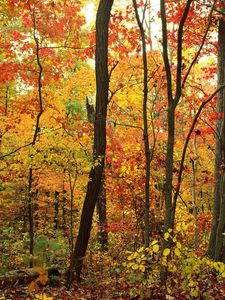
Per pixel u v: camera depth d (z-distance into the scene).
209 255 11.16
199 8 11.00
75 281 8.90
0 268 9.57
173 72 13.20
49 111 12.20
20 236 18.11
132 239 13.49
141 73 14.21
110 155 12.89
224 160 11.02
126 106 14.47
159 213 13.41
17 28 12.89
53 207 20.23
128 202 13.38
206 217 14.28
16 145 12.98
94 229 14.76
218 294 6.16
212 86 16.14
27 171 14.23
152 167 12.95
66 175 12.20
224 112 11.16
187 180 16.86
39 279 4.71
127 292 6.76
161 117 14.41
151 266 5.82
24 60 12.42
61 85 17.20
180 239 12.13
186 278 4.87
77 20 12.07
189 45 12.98
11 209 18.05
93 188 9.38
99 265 10.67
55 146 10.62
